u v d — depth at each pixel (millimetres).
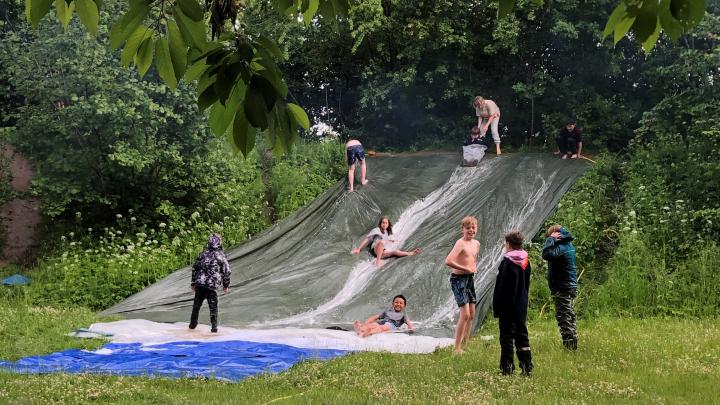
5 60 17875
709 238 15242
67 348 10883
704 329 12031
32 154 17891
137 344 11266
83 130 17672
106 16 16750
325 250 16781
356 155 19516
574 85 23203
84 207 18922
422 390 7781
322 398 7461
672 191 17203
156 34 2865
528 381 8125
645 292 14102
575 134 20266
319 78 27703
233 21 3098
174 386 8367
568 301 10203
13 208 19016
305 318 13773
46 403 7188
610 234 16719
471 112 25516
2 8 19422
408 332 12648
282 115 2865
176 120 17953
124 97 17234
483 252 15977
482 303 13797
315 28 25656
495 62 24906
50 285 16047
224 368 9352
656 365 9195
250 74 2787
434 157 21703
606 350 9984
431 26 24047
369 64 26141
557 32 21688
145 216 18875
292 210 20375
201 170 18938
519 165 19766
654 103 22922
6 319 12805
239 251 17141
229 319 13781
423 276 14969
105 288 15930
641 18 2844
